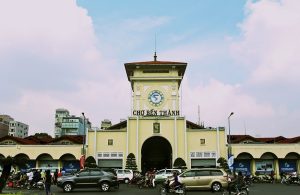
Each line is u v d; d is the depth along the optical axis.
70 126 156.50
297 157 61.12
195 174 35.41
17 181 42.66
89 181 36.22
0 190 26.83
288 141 64.12
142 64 63.97
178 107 63.50
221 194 32.38
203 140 59.75
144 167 67.12
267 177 56.81
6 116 158.12
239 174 28.94
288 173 55.91
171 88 64.31
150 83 64.56
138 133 59.62
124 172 51.31
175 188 30.94
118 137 60.06
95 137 59.97
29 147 60.81
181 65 64.31
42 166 61.00
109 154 59.50
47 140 68.94
